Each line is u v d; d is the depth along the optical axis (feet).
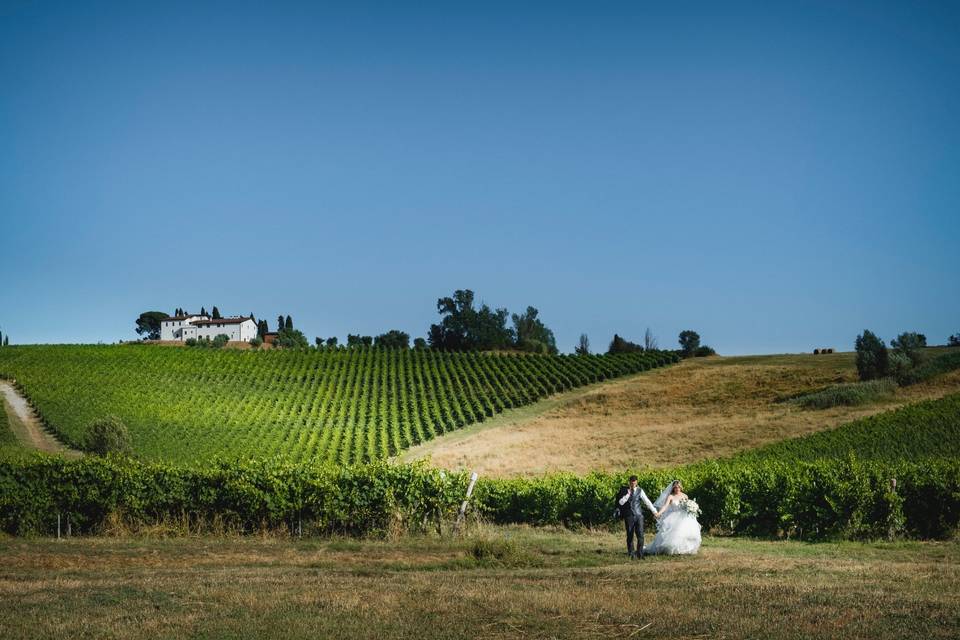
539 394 249.75
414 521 64.28
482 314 438.40
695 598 33.30
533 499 85.25
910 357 207.72
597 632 28.73
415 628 29.32
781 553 52.49
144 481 63.62
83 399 226.17
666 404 221.66
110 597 34.81
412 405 239.50
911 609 30.25
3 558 48.08
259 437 197.26
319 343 481.46
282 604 33.12
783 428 167.32
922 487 63.93
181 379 266.77
